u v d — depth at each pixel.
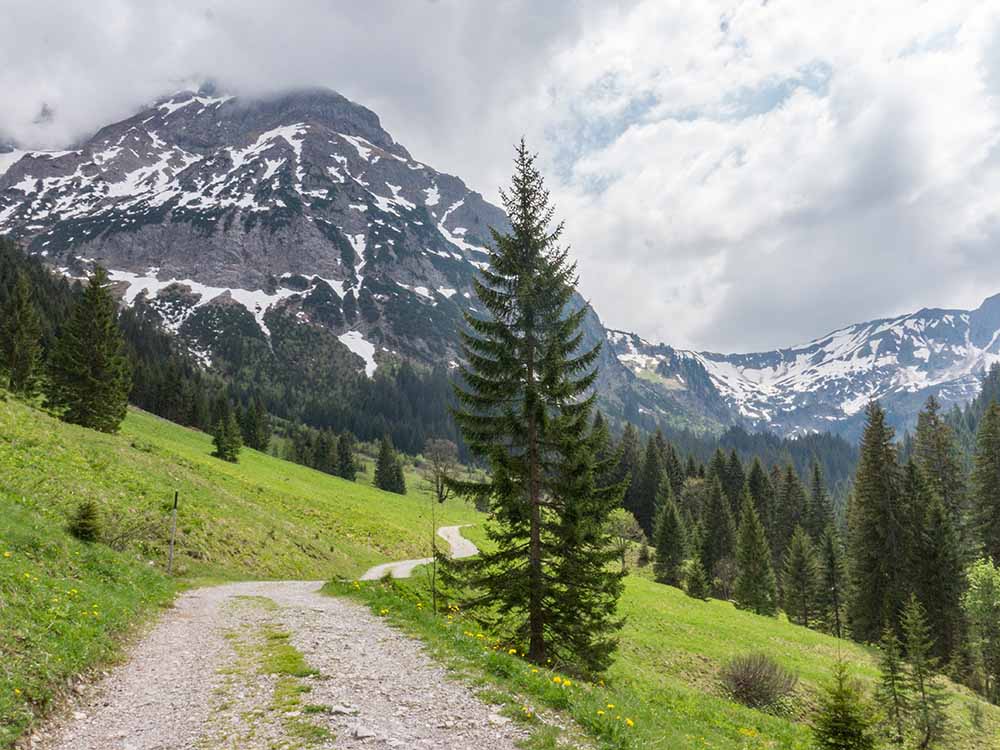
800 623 77.12
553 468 18.39
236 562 34.34
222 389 198.50
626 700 14.24
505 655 13.27
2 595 11.20
